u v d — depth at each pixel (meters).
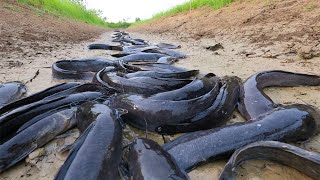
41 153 0.43
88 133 0.37
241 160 0.38
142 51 1.16
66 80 0.74
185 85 0.57
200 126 0.46
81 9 4.11
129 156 0.36
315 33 0.96
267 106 0.49
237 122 0.46
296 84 0.63
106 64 0.83
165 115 0.45
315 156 0.33
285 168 0.38
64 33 1.73
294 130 0.42
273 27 1.18
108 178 0.33
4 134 0.43
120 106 0.49
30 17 1.76
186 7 2.86
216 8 2.10
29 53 1.07
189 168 0.37
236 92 0.55
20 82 0.69
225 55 1.02
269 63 0.83
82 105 0.47
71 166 0.32
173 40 1.68
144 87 0.57
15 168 0.40
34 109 0.47
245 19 1.46
